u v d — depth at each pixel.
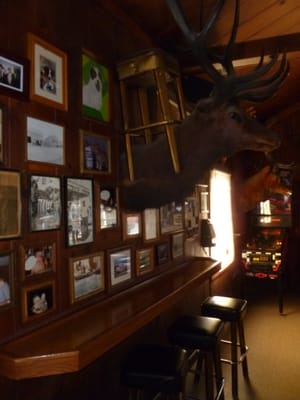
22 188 1.41
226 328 3.81
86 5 1.84
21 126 1.41
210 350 2.15
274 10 2.66
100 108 1.91
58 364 1.21
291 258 5.71
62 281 1.61
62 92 1.63
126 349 2.13
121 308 1.73
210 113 1.91
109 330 1.43
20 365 1.18
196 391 2.66
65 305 1.62
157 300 1.86
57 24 1.63
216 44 2.98
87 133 1.80
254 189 5.12
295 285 5.72
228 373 2.98
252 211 5.74
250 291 5.45
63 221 1.62
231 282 4.75
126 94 2.09
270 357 3.27
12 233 1.36
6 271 1.33
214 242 3.64
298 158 5.75
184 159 1.96
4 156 1.33
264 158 5.68
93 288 1.81
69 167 1.67
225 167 4.61
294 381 2.85
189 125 1.96
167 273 2.54
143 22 2.34
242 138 1.90
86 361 1.27
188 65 2.81
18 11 1.42
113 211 2.00
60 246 1.61
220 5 1.71
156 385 1.65
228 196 4.61
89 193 1.80
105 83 1.96
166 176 1.97
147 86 2.21
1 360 1.21
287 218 5.59
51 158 1.56
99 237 1.88
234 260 4.90
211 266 2.79
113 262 1.99
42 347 1.27
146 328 2.35
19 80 1.40
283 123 5.80
